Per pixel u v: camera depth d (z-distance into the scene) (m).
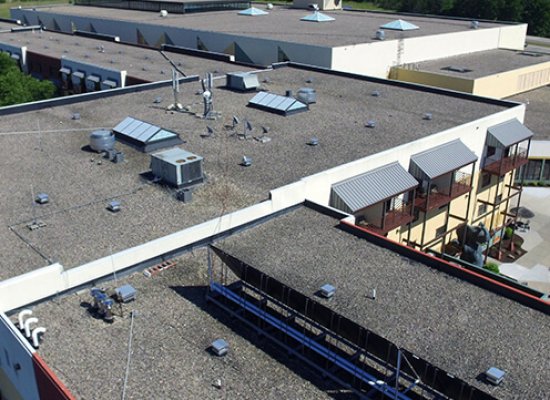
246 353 18.56
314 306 18.20
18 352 18.33
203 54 61.34
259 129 36.25
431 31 67.81
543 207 47.38
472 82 52.31
